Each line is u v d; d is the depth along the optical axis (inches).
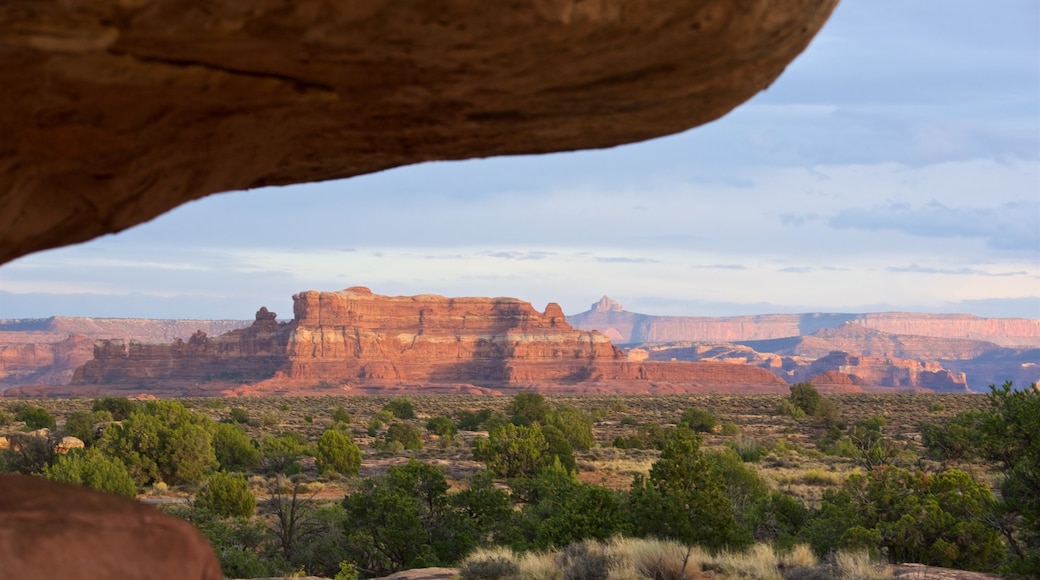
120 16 85.0
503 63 104.3
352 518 863.7
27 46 86.4
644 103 120.7
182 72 99.0
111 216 122.6
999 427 597.6
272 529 1056.2
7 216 114.3
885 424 3390.7
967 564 674.8
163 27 88.4
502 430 1825.8
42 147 107.3
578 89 115.0
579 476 1749.5
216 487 1147.3
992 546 671.8
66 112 102.3
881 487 810.2
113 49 92.6
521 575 602.5
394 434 2556.6
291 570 814.5
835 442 2630.4
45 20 83.4
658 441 2519.7
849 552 668.7
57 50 87.4
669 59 107.9
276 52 97.5
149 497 1465.3
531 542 805.2
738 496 1109.7
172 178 121.4
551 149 138.9
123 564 103.3
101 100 101.4
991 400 610.9
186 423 1732.3
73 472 1244.5
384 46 97.4
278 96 109.7
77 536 101.3
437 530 879.1
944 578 582.6
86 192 117.0
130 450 1620.3
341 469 1764.3
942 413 4165.8
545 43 99.7
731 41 105.3
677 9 98.0
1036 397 597.3
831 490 907.4
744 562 624.7
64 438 1786.4
